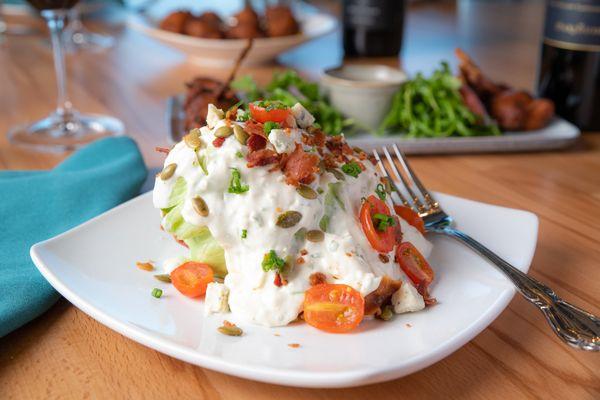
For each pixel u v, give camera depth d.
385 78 0.74
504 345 0.41
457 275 0.43
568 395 0.38
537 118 0.67
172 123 0.70
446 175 0.62
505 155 0.67
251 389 0.38
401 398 0.37
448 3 1.36
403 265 0.42
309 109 0.69
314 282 0.40
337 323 0.39
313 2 1.36
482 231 0.47
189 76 0.90
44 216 0.51
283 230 0.40
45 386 0.38
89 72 0.92
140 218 0.47
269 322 0.39
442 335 0.38
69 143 0.70
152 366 0.39
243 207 0.40
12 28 1.14
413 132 0.68
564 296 0.45
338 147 0.44
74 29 1.08
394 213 0.45
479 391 0.38
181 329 0.39
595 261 0.49
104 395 0.37
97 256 0.44
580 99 0.71
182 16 0.93
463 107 0.67
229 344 0.38
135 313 0.40
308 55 0.99
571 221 0.55
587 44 0.69
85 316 0.43
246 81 0.72
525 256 0.45
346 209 0.42
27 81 0.89
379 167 0.52
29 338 0.41
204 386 0.38
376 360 0.36
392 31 0.96
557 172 0.63
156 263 0.44
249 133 0.41
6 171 0.60
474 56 0.97
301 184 0.41
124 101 0.81
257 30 0.93
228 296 0.40
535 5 1.34
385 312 0.40
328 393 0.38
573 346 0.38
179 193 0.42
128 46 1.04
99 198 0.53
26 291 0.42
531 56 0.97
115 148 0.61
